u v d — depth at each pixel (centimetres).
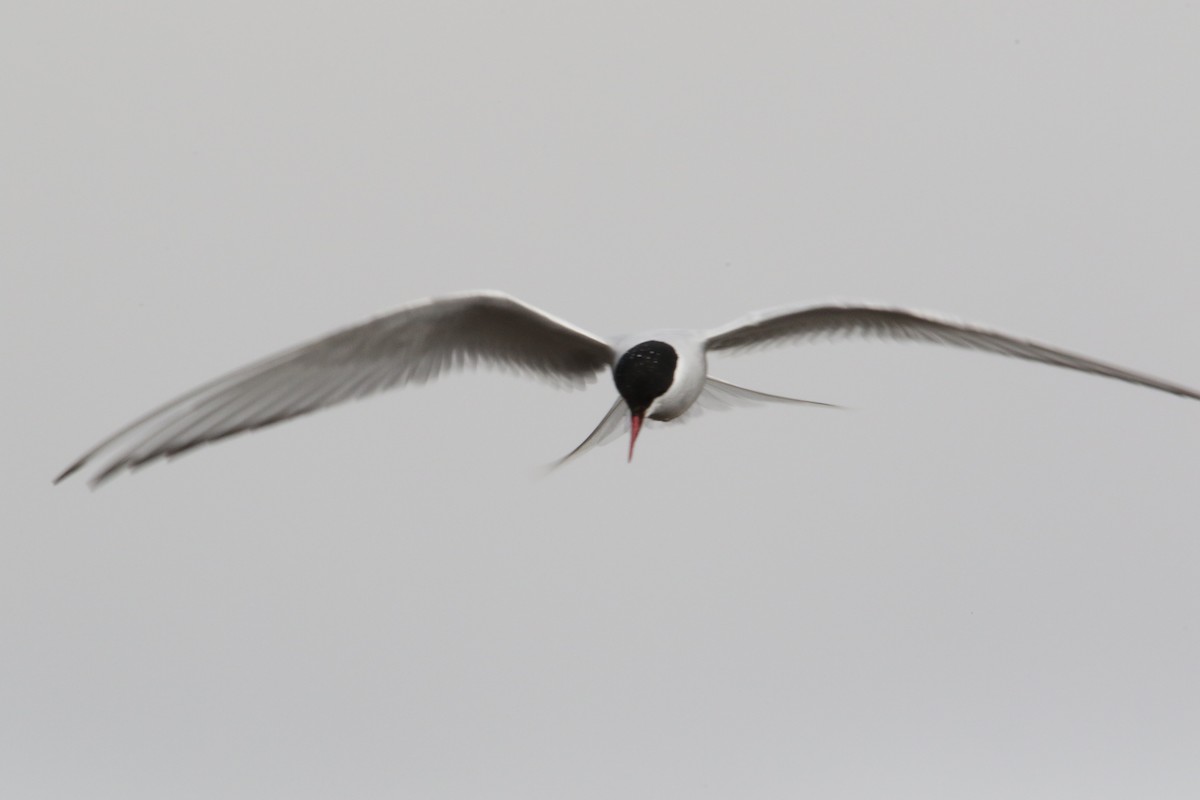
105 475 816
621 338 1112
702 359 1090
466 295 966
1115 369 994
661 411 1072
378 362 965
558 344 1100
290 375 903
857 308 1059
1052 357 1020
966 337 1073
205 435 860
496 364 1071
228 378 856
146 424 830
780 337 1172
